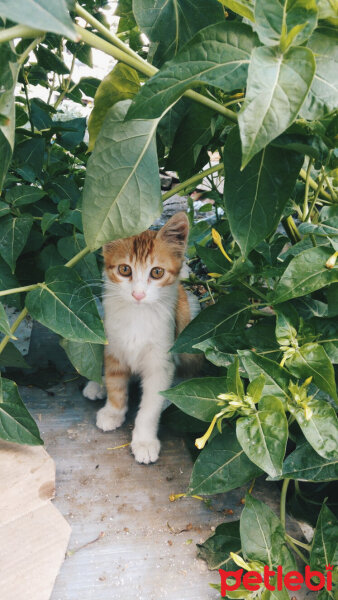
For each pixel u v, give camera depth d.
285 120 0.30
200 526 0.48
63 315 0.46
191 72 0.34
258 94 0.29
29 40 0.64
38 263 0.58
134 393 0.63
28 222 0.53
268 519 0.40
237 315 0.47
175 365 0.61
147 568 0.45
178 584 0.44
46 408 0.58
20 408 0.48
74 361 0.51
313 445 0.37
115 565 0.45
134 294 0.55
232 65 0.34
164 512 0.49
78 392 0.60
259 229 0.38
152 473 0.52
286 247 0.70
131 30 0.61
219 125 0.50
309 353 0.39
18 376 0.61
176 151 0.49
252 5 0.35
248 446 0.36
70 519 0.48
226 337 0.44
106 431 0.56
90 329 0.45
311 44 0.35
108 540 0.46
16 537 0.44
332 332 0.42
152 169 0.40
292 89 0.30
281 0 0.32
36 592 0.41
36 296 0.46
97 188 0.39
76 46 0.67
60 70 0.69
